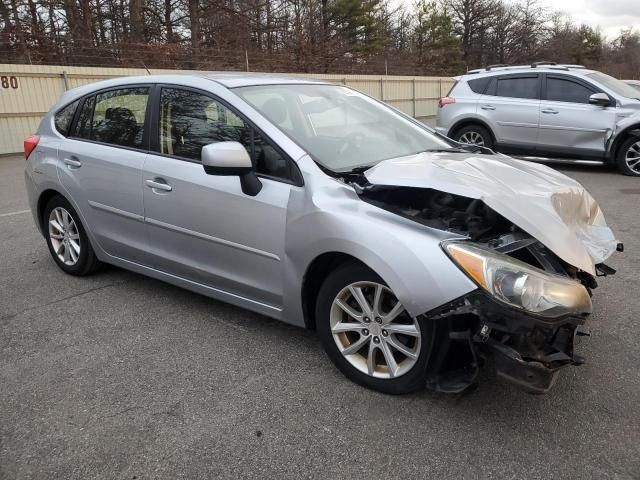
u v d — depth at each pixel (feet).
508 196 9.09
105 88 14.16
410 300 8.46
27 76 49.96
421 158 11.04
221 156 9.83
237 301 11.59
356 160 11.03
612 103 28.91
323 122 12.00
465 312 8.00
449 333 8.38
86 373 10.48
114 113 13.76
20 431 8.80
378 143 12.10
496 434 8.43
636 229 19.27
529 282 7.75
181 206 11.84
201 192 11.39
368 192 9.40
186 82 12.29
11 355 11.21
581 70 30.60
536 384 7.82
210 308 13.33
